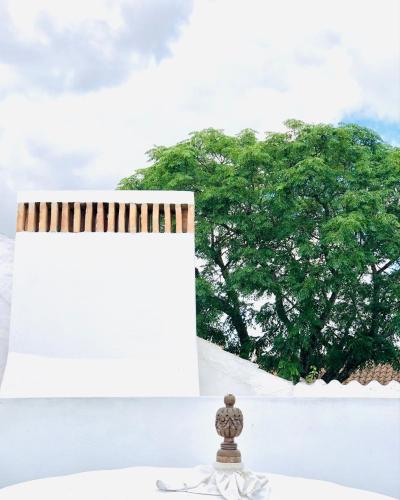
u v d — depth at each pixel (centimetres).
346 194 1611
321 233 1677
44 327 959
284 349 1711
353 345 1764
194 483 504
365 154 1764
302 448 773
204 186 1761
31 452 759
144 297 977
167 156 1734
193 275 991
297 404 780
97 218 998
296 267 1680
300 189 1675
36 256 980
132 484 543
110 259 985
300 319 1670
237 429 504
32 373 934
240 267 1702
